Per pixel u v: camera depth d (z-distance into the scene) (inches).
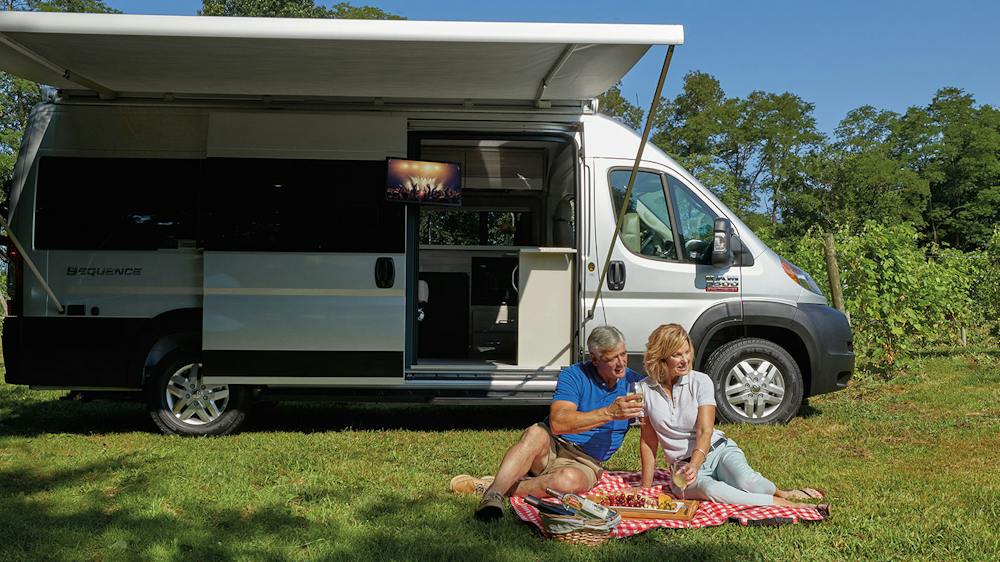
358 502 184.5
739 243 285.1
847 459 232.2
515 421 307.9
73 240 266.7
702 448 179.3
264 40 212.4
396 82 253.8
